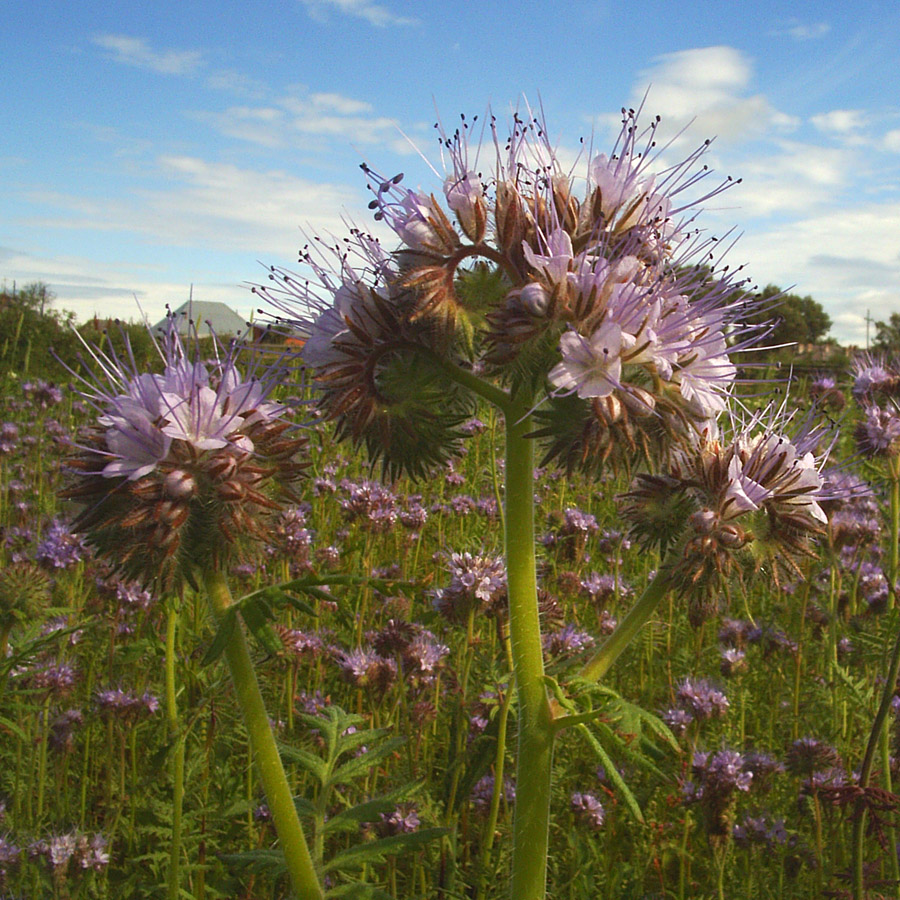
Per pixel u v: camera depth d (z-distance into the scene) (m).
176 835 0.16
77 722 0.20
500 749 0.17
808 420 0.15
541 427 0.12
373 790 0.19
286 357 0.13
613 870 0.19
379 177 0.12
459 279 0.12
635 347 0.11
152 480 0.11
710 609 0.13
